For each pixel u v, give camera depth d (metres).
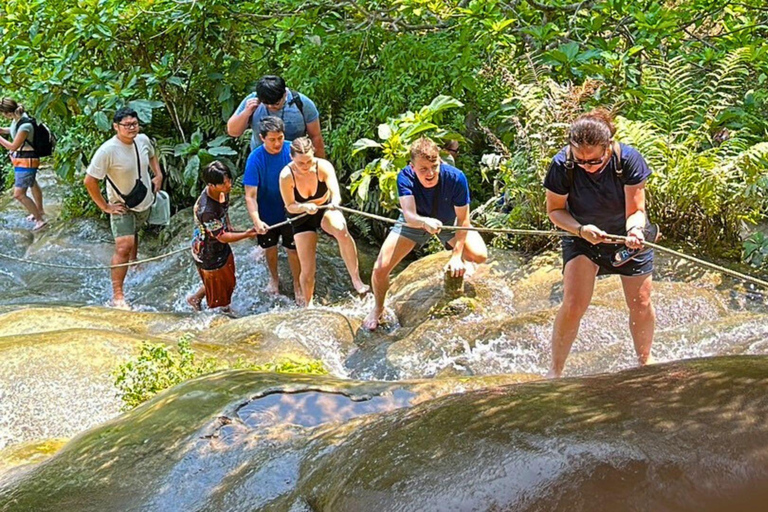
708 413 2.08
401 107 8.11
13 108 9.84
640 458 1.97
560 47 8.13
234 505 2.52
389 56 8.37
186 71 9.45
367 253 7.93
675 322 5.38
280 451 2.74
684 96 7.21
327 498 2.27
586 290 4.30
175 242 8.48
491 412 2.34
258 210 6.83
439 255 6.72
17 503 2.84
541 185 6.72
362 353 5.63
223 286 6.82
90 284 8.18
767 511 1.85
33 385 4.53
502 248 6.96
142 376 4.36
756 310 5.54
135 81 9.09
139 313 6.54
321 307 6.58
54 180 11.48
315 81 8.53
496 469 2.05
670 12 8.35
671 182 6.38
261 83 6.92
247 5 9.09
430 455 2.20
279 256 7.79
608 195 4.07
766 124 7.58
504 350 5.18
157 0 8.98
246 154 9.39
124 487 2.81
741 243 6.40
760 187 6.16
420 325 5.73
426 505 2.03
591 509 1.89
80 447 3.16
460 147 8.18
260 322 5.93
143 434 3.10
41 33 9.29
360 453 2.36
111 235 9.21
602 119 3.96
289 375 3.61
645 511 1.87
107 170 7.28
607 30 9.05
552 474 1.99
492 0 8.66
